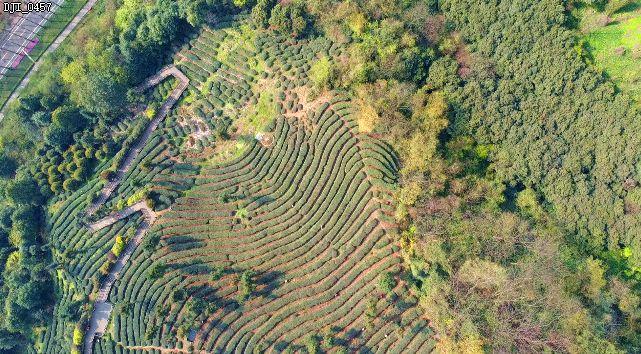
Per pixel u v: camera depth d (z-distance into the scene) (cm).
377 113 6712
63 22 9244
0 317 7588
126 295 6862
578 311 5928
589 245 6794
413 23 7400
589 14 7356
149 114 7788
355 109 7012
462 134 7138
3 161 8312
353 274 6325
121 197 7438
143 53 7994
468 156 7150
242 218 6944
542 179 7000
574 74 7062
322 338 6150
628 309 6209
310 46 7550
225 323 6425
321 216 6688
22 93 9000
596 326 5897
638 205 6612
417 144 6525
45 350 7275
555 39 7175
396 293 6147
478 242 6291
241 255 6700
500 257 6319
